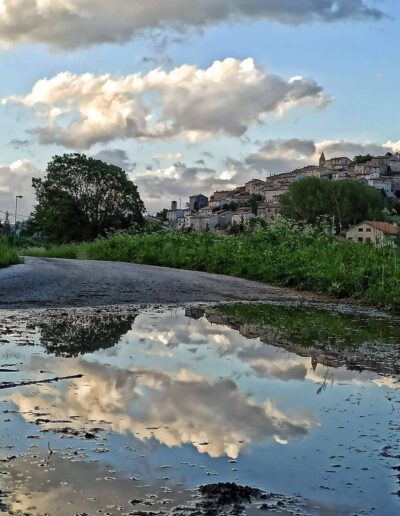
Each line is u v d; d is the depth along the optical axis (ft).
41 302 29.55
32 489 7.99
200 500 7.82
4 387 13.23
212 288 40.50
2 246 59.11
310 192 204.03
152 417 11.31
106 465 8.90
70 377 14.24
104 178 187.93
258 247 61.26
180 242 76.79
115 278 42.83
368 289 36.22
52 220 185.98
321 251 51.60
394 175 450.30
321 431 10.80
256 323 25.39
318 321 26.55
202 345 19.43
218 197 458.91
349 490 8.33
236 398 12.82
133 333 21.54
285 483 8.50
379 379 15.02
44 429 10.44
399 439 10.45
